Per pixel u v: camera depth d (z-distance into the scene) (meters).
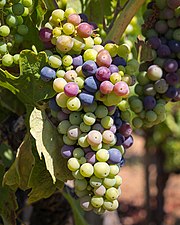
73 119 0.64
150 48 0.73
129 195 4.45
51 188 0.74
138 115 0.73
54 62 0.65
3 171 0.77
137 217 4.10
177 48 0.73
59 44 0.65
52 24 0.68
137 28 0.96
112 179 0.65
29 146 0.71
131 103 0.73
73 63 0.65
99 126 0.64
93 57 0.64
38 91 0.69
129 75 0.67
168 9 0.73
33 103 0.70
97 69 0.63
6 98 0.82
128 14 0.75
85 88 0.63
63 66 0.66
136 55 0.79
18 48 0.74
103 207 0.65
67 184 0.99
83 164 0.64
